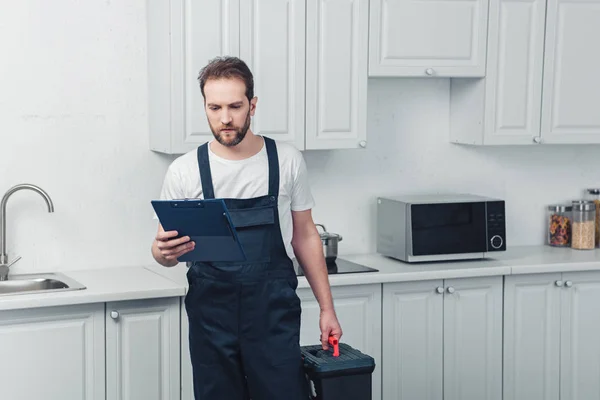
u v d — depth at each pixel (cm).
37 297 323
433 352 391
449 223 403
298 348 267
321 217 425
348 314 376
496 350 401
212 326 264
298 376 265
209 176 264
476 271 390
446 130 443
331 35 382
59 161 381
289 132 380
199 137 366
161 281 357
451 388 396
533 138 421
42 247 381
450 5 400
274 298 263
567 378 414
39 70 374
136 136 392
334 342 270
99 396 339
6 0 367
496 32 409
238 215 262
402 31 394
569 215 457
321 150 422
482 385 400
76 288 338
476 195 439
